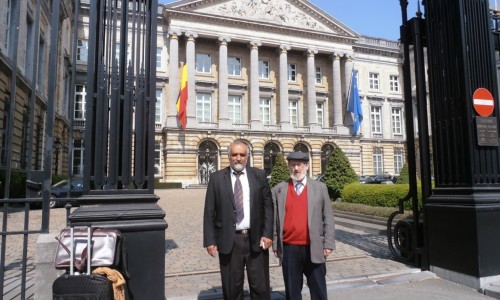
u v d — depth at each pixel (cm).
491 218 525
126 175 416
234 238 386
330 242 403
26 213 403
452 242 548
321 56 4725
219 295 479
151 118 430
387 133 4962
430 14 620
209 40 4119
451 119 574
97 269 322
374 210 1160
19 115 1479
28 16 1777
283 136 4131
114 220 387
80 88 3266
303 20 4453
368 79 4950
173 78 3775
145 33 441
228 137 3903
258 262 390
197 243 880
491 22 608
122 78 427
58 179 2075
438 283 539
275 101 4391
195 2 3909
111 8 434
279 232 420
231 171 405
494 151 560
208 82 4038
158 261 396
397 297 481
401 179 1975
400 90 5112
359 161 4481
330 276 577
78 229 335
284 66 4297
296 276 413
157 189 3350
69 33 2812
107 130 418
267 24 4188
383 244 852
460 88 561
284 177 1936
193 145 3741
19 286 512
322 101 4625
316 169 4241
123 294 335
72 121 569
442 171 588
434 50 612
